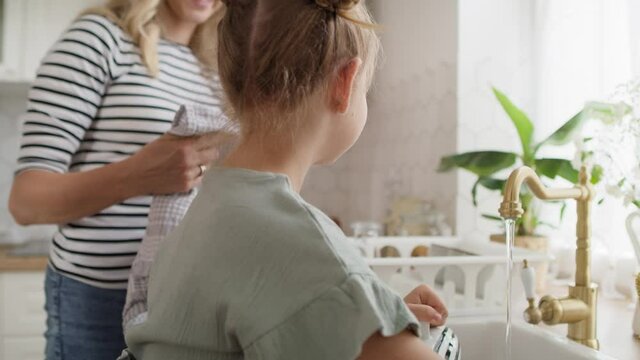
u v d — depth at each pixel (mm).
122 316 1063
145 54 1078
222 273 556
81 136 1058
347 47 645
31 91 1035
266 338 516
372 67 696
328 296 517
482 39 1730
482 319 1111
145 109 1078
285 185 600
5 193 2553
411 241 1477
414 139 2020
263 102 639
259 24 645
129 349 685
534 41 1688
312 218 561
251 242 555
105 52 1043
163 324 597
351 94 650
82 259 1072
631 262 1330
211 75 1166
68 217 1020
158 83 1104
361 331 502
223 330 555
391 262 1132
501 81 1724
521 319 1097
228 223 574
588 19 1465
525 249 1278
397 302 533
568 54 1527
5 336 2010
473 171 1462
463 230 1713
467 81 1726
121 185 995
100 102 1071
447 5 1795
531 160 1413
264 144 641
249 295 536
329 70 635
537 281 1278
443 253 1401
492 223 1726
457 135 1720
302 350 510
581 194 945
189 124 968
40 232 2549
